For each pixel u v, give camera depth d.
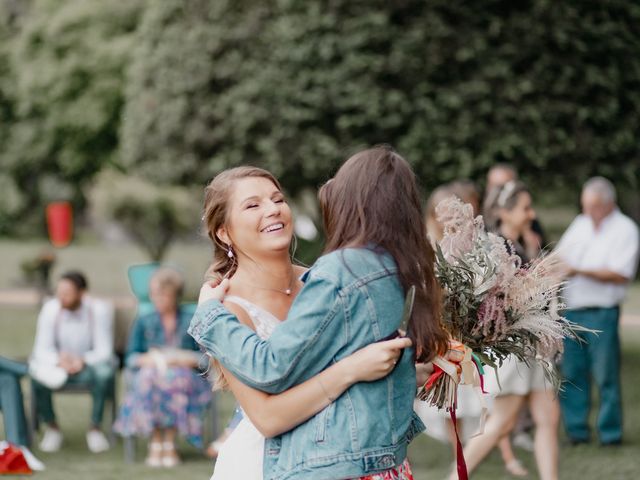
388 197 2.75
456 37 10.68
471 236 3.11
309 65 11.20
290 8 11.19
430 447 7.45
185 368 7.11
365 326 2.66
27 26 20.02
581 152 10.79
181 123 12.27
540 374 5.15
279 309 3.01
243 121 11.65
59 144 22.17
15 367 7.04
